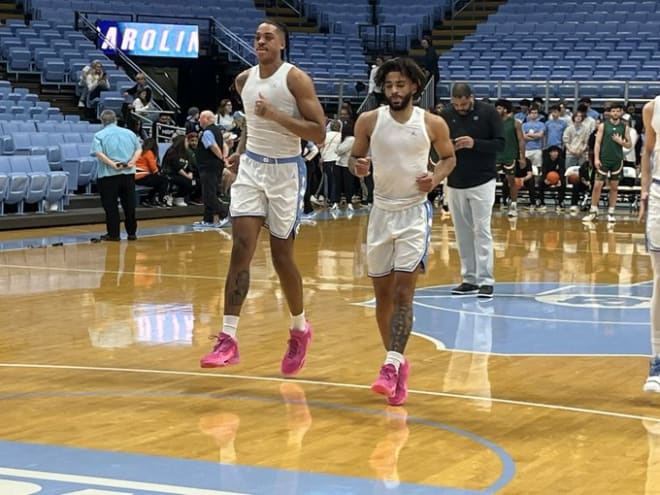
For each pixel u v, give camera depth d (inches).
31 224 576.7
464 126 361.7
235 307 231.0
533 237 573.0
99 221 613.0
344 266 446.3
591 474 173.9
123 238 539.5
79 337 286.2
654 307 229.1
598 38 964.0
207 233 572.7
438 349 278.1
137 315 321.1
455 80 901.2
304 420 205.2
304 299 356.8
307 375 245.3
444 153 223.5
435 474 172.4
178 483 165.5
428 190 219.6
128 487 163.2
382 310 230.2
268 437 192.7
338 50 981.2
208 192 607.8
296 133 228.4
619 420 208.8
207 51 943.7
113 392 225.5
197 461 177.3
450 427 201.8
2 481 165.3
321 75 928.3
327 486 165.3
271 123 231.9
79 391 225.9
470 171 363.9
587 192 765.9
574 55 945.5
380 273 226.1
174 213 667.4
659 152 227.0
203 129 603.5
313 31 1042.7
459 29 1050.1
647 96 855.1
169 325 305.4
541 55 952.3
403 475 171.6
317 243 533.6
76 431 194.7
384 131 220.4
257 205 233.1
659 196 226.7
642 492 165.0
